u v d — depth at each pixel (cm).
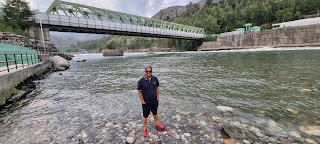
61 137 327
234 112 436
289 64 1310
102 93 700
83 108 509
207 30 9869
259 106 471
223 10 13450
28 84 878
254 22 9700
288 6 8569
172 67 1581
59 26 3709
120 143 300
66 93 712
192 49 9531
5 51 1220
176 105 512
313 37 4384
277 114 409
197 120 394
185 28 8138
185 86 771
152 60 2770
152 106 333
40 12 3344
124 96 641
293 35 4759
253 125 355
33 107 524
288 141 286
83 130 357
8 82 607
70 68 1845
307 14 8038
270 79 805
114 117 430
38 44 2950
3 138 326
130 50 16950
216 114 428
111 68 1725
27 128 371
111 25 4428
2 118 431
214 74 1047
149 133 336
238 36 6462
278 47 4969
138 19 5866
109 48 6294
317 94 545
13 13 3225
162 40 14062
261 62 1561
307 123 353
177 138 313
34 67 1080
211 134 323
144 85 324
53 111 485
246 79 839
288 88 634
